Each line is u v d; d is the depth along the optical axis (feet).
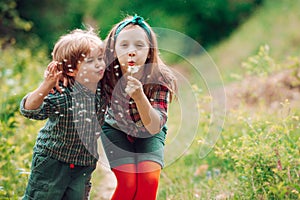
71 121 10.43
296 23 37.60
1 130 16.22
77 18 47.73
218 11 45.80
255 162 12.53
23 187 13.78
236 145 14.07
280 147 12.51
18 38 43.32
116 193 11.39
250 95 21.48
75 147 10.56
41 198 10.64
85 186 11.05
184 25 45.78
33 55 39.99
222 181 14.39
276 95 21.29
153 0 46.80
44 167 10.60
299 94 21.25
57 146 10.51
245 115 16.90
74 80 10.79
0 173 14.08
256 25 40.98
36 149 10.74
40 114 10.34
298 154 12.31
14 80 22.90
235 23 45.68
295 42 33.94
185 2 46.32
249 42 38.86
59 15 47.73
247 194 12.49
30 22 44.06
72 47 10.63
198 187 15.37
